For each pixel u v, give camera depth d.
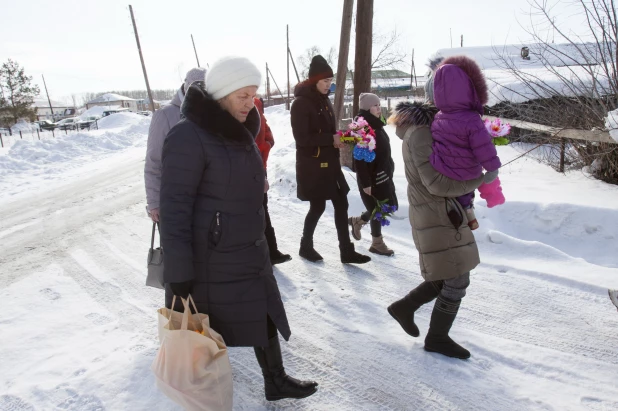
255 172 2.27
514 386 2.75
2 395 2.69
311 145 4.31
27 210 7.74
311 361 3.06
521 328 3.37
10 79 49.06
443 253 2.81
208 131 2.14
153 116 3.07
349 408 2.60
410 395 2.70
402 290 4.06
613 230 4.92
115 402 2.60
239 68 2.14
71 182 10.39
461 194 2.71
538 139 8.76
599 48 7.22
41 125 41.16
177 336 2.08
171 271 2.10
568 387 2.72
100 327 3.54
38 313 3.80
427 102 2.89
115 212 7.25
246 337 2.28
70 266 4.91
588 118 7.41
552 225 5.25
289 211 6.50
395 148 11.66
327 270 4.52
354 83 8.23
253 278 2.30
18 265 5.01
